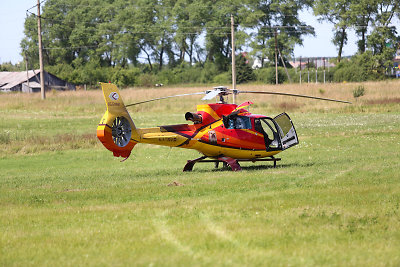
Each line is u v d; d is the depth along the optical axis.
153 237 14.04
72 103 88.38
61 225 16.14
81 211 18.16
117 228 15.30
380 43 163.38
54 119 69.69
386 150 35.03
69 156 40.94
